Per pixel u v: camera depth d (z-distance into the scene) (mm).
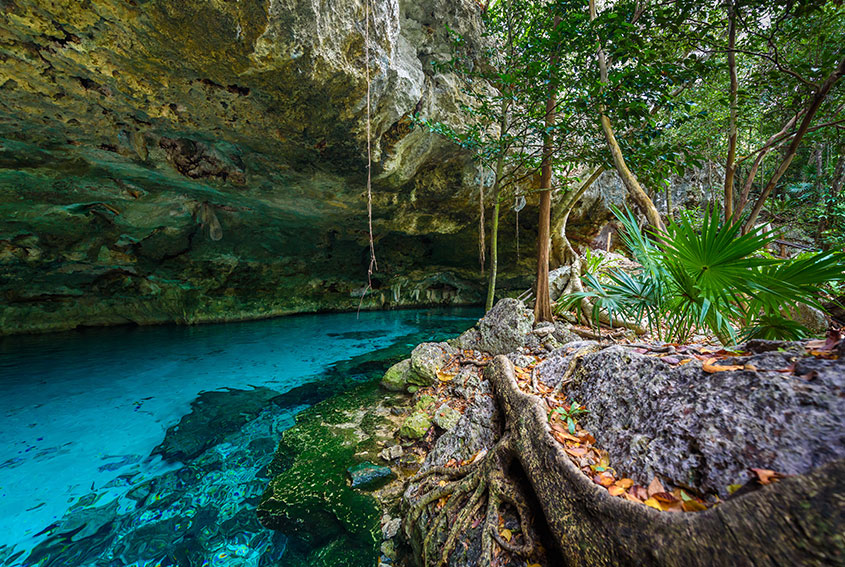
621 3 4363
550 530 1827
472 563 2072
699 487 1524
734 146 5137
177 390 6562
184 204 9680
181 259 12164
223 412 5500
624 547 1427
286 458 4031
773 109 5910
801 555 1022
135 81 4676
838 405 1347
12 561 2629
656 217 3814
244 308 14797
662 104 4426
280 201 9734
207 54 4297
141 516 3113
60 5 3566
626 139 4789
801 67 4238
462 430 3223
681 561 1241
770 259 2334
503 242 16469
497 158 6312
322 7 4391
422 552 2406
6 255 9125
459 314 18328
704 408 1703
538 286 6035
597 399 2328
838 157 8836
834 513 1014
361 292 18422
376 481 3480
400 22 6617
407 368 6207
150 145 6434
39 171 6758
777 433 1413
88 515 3125
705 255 2605
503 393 3045
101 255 10508
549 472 1983
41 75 4379
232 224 11906
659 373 2078
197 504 3273
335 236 14742
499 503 2264
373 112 6051
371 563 2553
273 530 2914
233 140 6543
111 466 3936
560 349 3449
